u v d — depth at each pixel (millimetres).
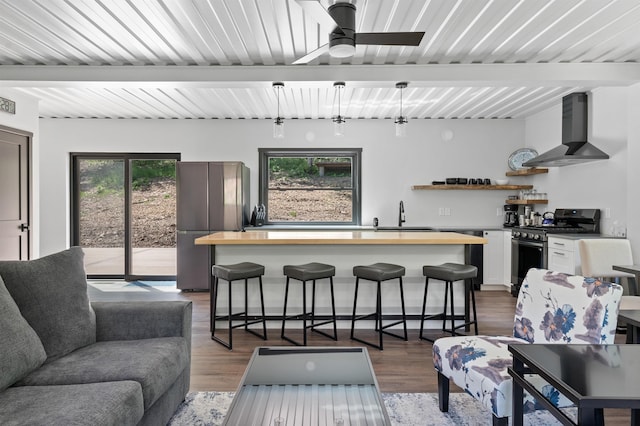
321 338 3600
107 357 1887
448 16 2949
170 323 2234
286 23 3027
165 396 2020
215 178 5594
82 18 2938
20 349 1644
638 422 1537
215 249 3809
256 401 1667
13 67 3873
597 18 2955
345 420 1498
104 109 5688
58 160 6227
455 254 3824
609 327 1770
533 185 6055
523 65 3875
